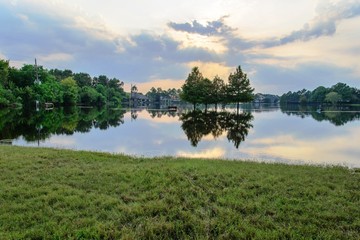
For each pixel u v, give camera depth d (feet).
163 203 21.06
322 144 60.75
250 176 28.71
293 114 181.06
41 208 20.21
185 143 61.77
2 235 16.26
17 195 22.27
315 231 17.74
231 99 184.55
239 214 19.89
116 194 23.47
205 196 22.77
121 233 17.03
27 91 210.79
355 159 45.60
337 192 24.21
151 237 16.72
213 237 17.03
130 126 99.14
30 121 110.32
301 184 26.27
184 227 18.01
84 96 308.40
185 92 199.72
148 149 53.93
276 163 38.40
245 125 103.71
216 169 31.09
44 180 26.37
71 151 42.55
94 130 85.76
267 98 576.61
